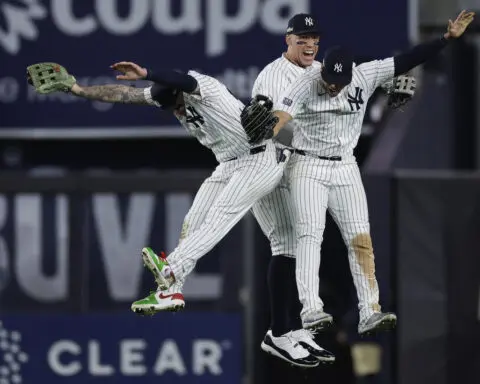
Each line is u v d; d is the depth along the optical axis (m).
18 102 48.72
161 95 29.45
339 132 29.94
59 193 40.41
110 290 40.16
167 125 48.12
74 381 40.00
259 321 38.88
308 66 30.78
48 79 29.69
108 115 48.38
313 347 32.56
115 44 48.41
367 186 39.22
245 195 29.56
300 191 30.00
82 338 40.00
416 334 39.06
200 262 39.34
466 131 51.09
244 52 47.75
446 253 39.25
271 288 32.47
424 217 39.28
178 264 29.02
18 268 40.44
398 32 46.91
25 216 40.47
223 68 47.88
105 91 30.17
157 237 40.19
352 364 38.50
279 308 32.44
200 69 47.97
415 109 47.66
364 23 47.03
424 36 50.47
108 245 40.28
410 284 39.16
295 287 32.47
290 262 32.25
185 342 39.44
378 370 38.69
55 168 51.16
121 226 40.28
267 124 28.20
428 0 49.44
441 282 39.25
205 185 30.41
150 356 39.69
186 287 39.44
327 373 38.53
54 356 40.12
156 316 39.66
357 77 29.75
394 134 45.91
